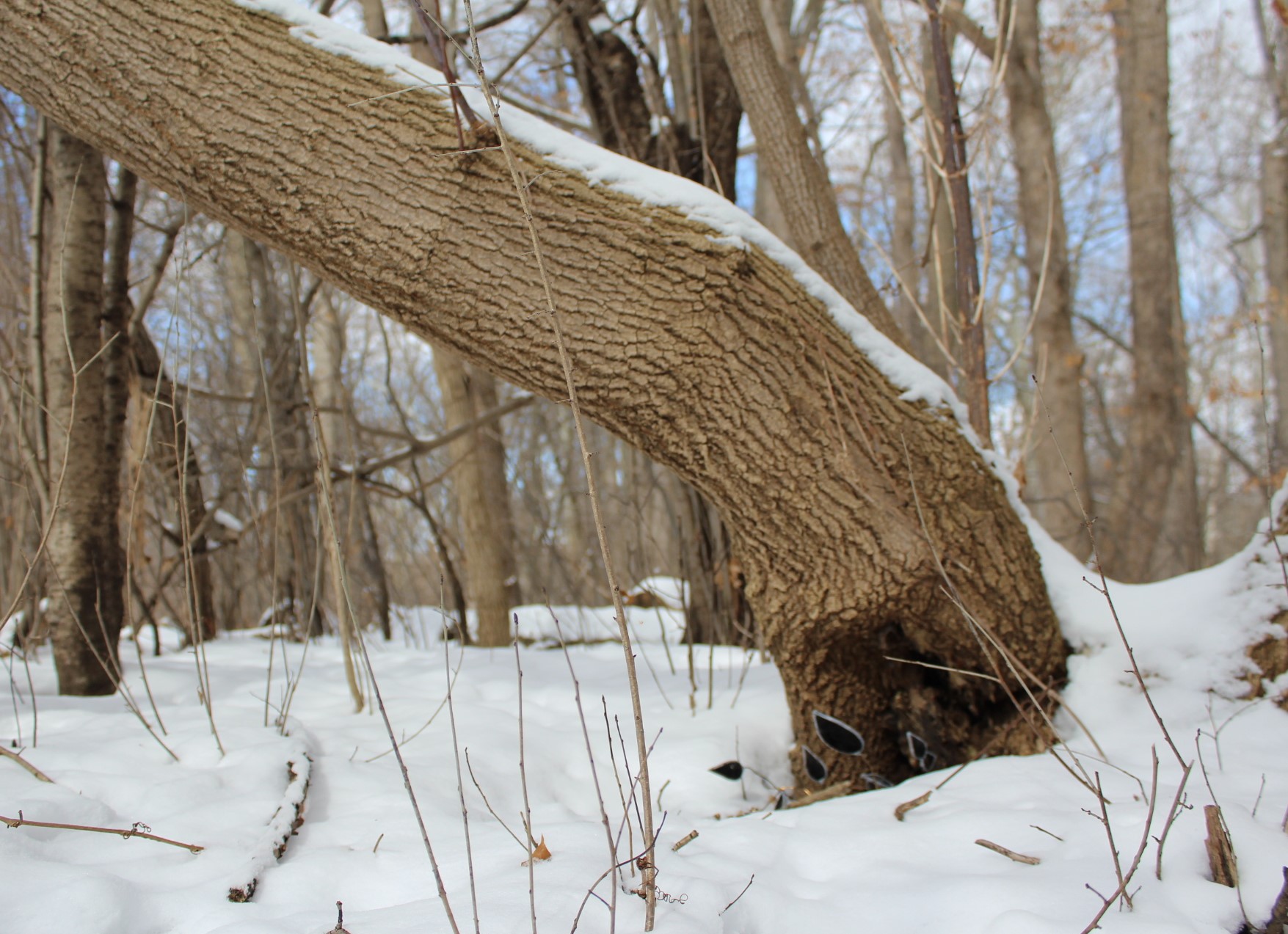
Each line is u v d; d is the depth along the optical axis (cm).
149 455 396
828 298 237
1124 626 256
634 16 503
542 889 161
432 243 211
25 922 147
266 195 212
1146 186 704
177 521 498
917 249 1154
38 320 311
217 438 602
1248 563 249
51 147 321
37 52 213
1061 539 664
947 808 201
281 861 181
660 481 558
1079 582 267
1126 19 745
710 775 264
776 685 321
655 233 215
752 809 254
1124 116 742
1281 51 845
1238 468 1301
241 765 228
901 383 242
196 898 161
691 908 156
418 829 198
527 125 222
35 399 303
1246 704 231
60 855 178
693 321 216
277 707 294
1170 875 159
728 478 234
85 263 311
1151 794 193
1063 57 1230
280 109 210
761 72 338
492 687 342
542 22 784
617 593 144
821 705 266
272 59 212
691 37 423
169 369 459
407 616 640
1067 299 666
